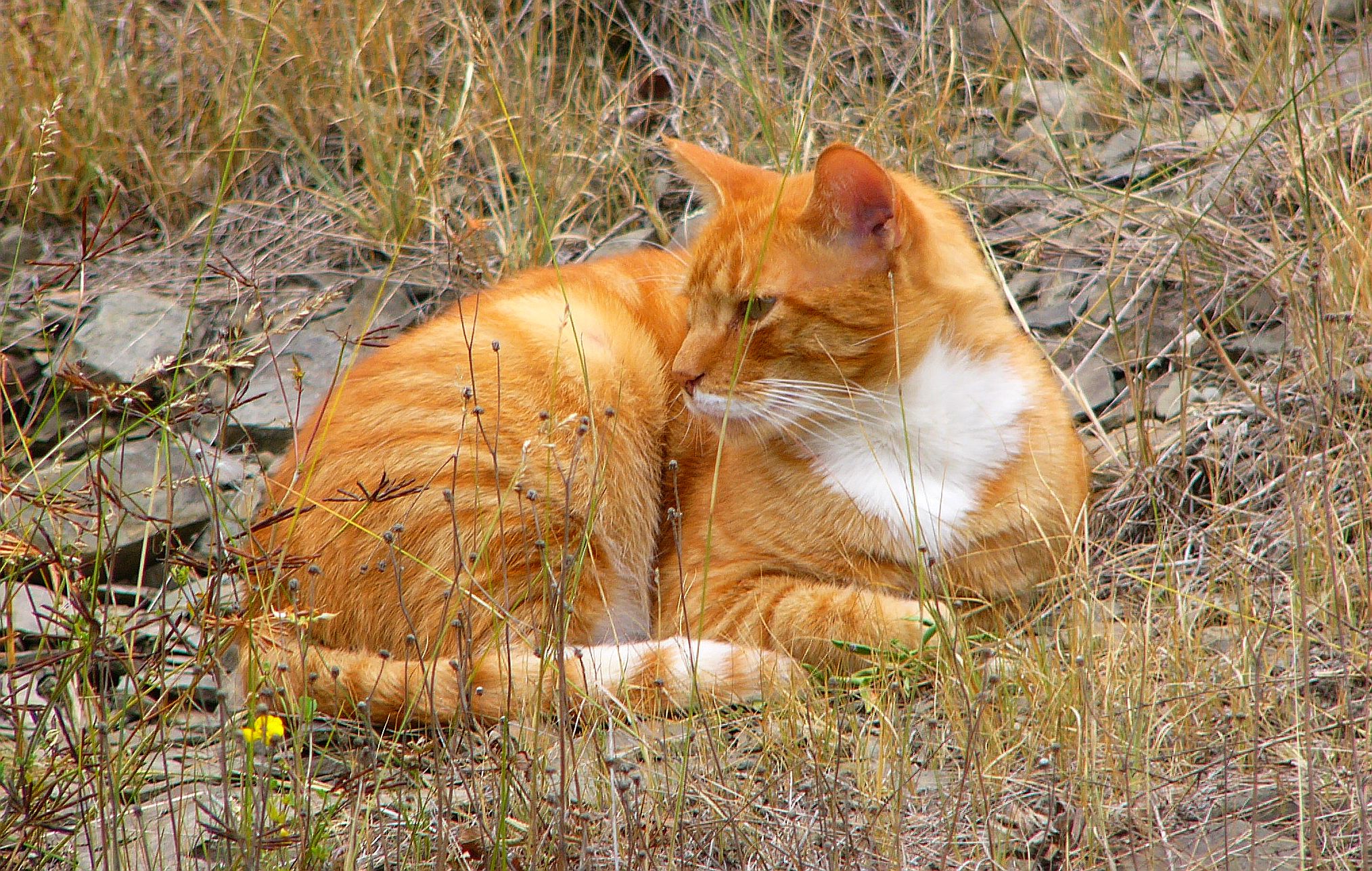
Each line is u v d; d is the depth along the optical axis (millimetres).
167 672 5125
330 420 5320
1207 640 5211
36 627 5652
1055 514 5586
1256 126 8133
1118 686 4793
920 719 4961
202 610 4414
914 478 5465
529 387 5559
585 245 8484
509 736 4512
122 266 8398
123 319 7848
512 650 5258
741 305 5367
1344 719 4492
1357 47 8492
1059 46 9305
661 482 5941
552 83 9211
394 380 5652
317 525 5465
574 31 9320
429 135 8688
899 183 5656
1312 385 6234
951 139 8781
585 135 8945
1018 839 4258
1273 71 8383
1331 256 6816
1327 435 5617
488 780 4605
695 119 9125
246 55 9141
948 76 9148
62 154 8625
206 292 8156
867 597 5336
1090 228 7938
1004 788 4445
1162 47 9258
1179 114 8602
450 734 4938
